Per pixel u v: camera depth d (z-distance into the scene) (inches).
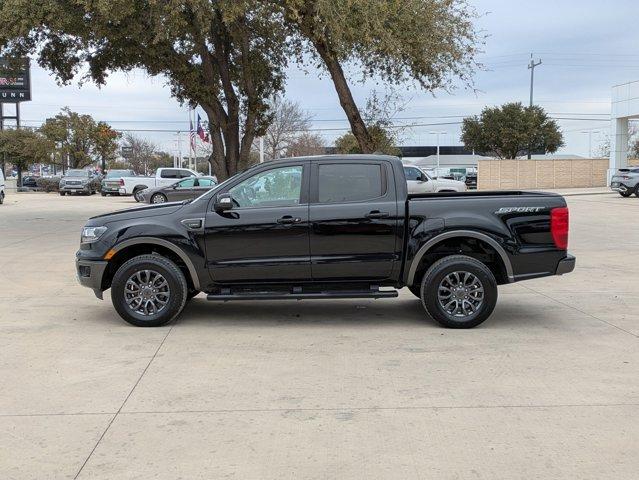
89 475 145.9
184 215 282.0
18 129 2124.8
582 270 441.4
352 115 579.2
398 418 177.9
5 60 645.3
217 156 630.5
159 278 282.2
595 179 1925.4
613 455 154.3
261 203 283.6
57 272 432.8
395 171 283.4
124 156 3511.3
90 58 648.4
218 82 626.5
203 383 208.2
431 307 278.8
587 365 225.9
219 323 292.7
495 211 279.3
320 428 171.5
